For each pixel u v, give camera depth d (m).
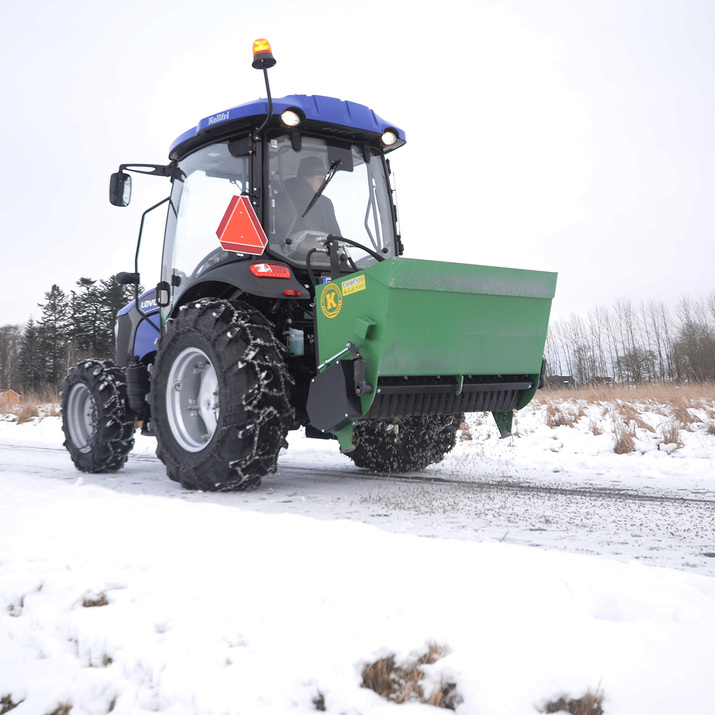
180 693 1.12
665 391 11.09
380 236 4.17
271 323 3.74
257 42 3.39
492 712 1.00
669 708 0.99
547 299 3.78
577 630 1.21
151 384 4.00
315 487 3.79
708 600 1.35
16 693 1.22
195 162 4.21
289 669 1.15
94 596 1.58
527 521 2.65
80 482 3.44
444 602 1.36
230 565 1.71
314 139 4.00
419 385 3.36
